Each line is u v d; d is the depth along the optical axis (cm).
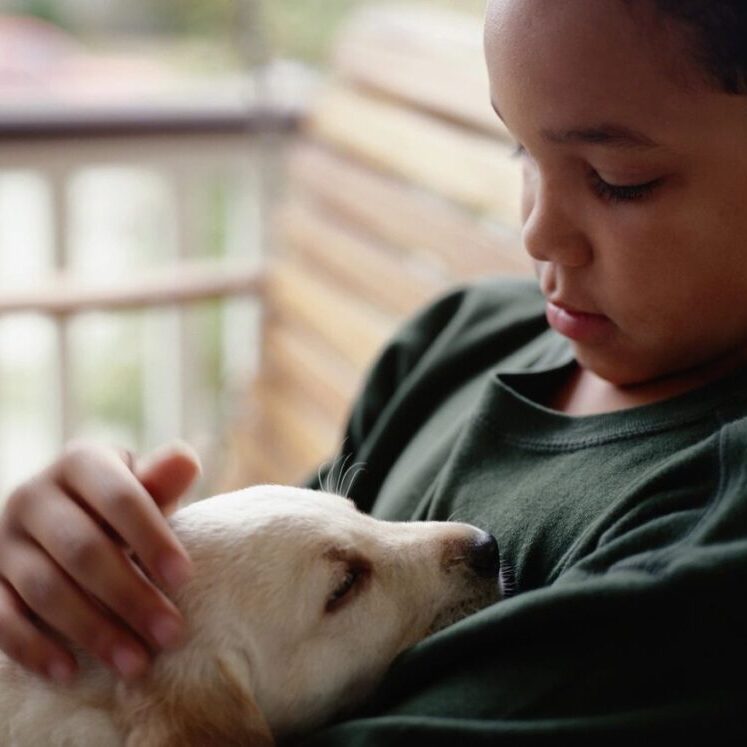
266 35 228
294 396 206
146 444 251
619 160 74
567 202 78
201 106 220
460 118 176
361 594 90
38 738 83
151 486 83
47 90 242
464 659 71
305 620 88
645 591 64
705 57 70
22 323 266
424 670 72
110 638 77
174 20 276
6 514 82
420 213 177
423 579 90
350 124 200
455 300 113
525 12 74
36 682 85
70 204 218
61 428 224
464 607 88
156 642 78
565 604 65
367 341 185
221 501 93
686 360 83
